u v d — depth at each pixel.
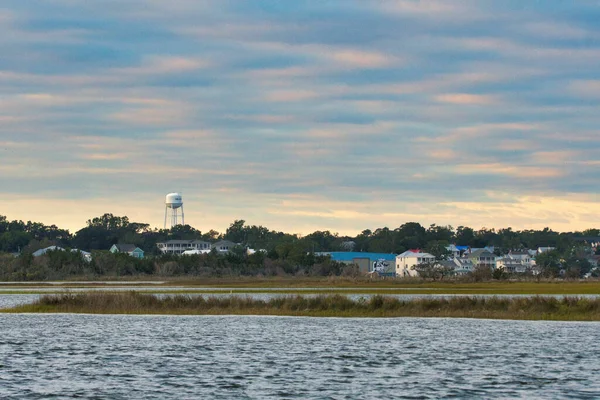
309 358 115.81
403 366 108.81
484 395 88.69
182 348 126.19
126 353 120.31
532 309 173.88
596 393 89.75
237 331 149.00
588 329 151.75
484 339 137.12
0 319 171.00
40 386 93.31
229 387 92.88
